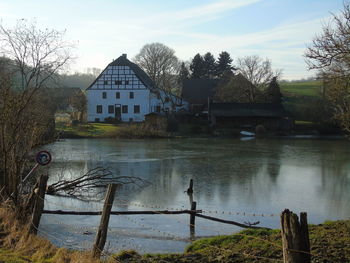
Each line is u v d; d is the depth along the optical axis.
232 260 8.45
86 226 14.58
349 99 23.55
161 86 91.25
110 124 73.38
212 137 65.94
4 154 13.34
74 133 60.56
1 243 9.69
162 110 82.56
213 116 77.75
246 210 17.91
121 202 18.94
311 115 83.31
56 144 49.66
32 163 26.52
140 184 23.84
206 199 20.11
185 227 14.68
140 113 78.88
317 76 17.73
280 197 20.75
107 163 33.03
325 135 73.19
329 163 34.41
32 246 9.41
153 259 8.87
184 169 30.34
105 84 79.44
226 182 25.00
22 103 14.38
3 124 13.41
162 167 31.31
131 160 35.25
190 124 74.62
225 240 10.17
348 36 14.43
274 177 27.05
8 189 12.95
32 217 10.26
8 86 14.32
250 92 86.25
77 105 74.50
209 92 97.12
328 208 18.45
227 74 99.88
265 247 9.02
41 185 10.31
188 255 9.05
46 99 22.70
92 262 8.15
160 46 96.94
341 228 10.25
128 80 79.00
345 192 22.06
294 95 104.50
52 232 13.57
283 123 77.62
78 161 33.81
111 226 14.65
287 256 5.71
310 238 9.39
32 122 15.45
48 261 8.51
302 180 25.94
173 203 19.05
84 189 21.14
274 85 86.69
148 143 53.19
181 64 112.19
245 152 43.03
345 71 16.11
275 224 15.35
